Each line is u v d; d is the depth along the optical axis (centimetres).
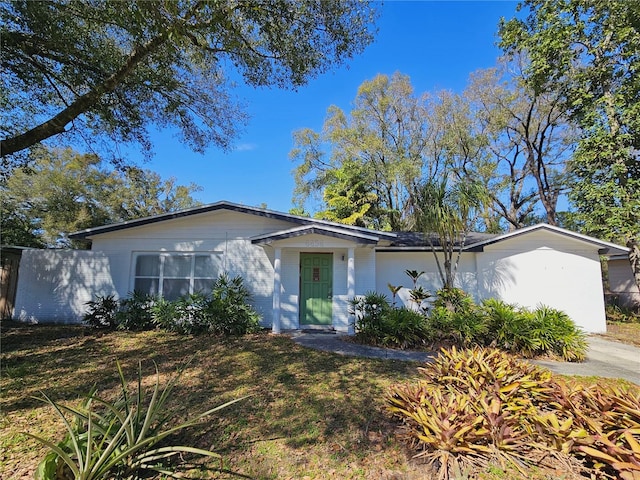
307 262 1007
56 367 564
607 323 1178
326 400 431
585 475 257
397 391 367
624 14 1055
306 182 2300
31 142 627
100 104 745
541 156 1908
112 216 2538
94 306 916
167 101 808
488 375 363
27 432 341
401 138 2178
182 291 1005
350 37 599
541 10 1210
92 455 247
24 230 1697
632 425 268
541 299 1021
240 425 361
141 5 431
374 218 2147
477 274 1065
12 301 1068
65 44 629
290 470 283
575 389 348
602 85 1134
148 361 606
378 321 773
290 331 923
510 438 278
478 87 1905
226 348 708
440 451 277
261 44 620
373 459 297
